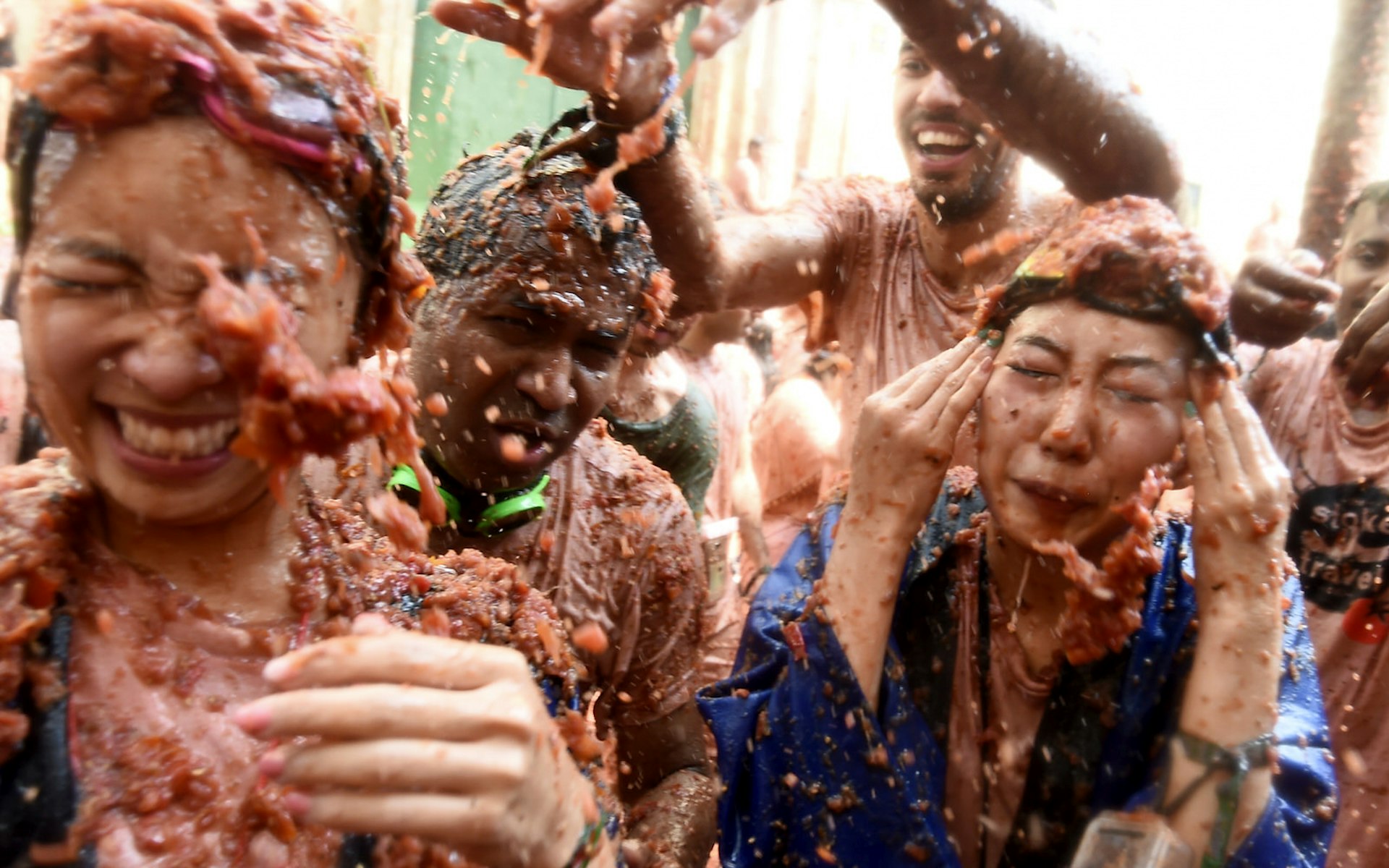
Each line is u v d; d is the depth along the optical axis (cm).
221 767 104
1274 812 156
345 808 97
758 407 464
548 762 107
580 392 178
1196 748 159
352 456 166
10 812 95
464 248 171
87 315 94
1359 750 271
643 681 207
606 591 199
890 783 167
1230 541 165
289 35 97
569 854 111
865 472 178
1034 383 167
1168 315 163
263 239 94
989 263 270
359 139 101
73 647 103
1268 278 253
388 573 126
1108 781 168
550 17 145
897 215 288
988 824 175
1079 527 166
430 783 98
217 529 110
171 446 97
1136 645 170
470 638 129
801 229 281
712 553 293
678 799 201
